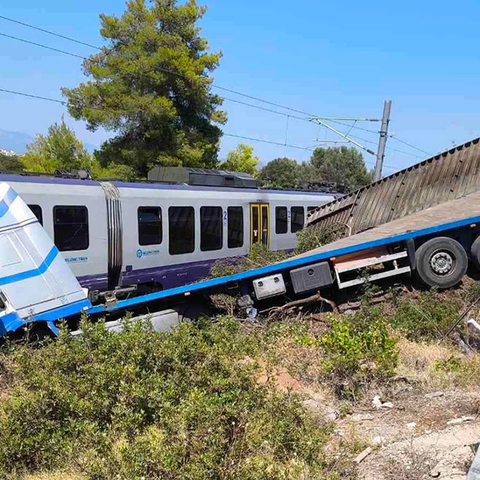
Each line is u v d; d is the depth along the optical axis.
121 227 11.90
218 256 14.61
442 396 5.32
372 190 13.99
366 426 4.71
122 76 26.00
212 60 27.47
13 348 6.39
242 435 3.96
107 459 3.75
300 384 5.79
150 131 26.38
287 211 17.44
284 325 8.18
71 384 5.04
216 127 29.55
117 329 7.65
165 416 4.26
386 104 22.25
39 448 4.25
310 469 3.72
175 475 3.52
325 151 59.88
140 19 27.02
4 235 7.09
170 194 13.16
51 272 7.33
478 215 9.63
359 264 9.65
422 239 9.88
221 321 8.03
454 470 3.70
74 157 29.89
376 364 5.84
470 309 8.66
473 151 12.08
